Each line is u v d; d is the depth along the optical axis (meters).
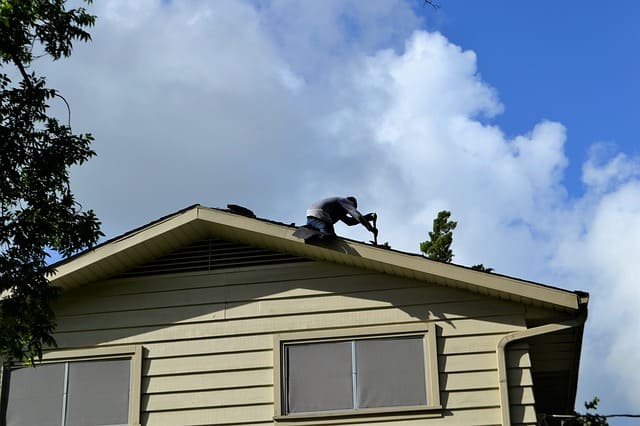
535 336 11.17
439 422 10.99
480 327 11.38
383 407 11.24
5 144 10.38
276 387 11.55
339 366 11.58
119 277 12.66
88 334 12.35
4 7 10.13
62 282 12.35
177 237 12.45
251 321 12.05
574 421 12.09
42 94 10.64
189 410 11.69
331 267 12.12
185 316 12.25
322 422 11.30
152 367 12.03
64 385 12.16
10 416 12.09
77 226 10.79
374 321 11.70
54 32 10.81
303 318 11.91
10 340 10.58
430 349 11.37
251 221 11.98
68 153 10.75
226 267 12.45
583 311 11.14
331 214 12.15
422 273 11.48
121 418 11.83
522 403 10.91
